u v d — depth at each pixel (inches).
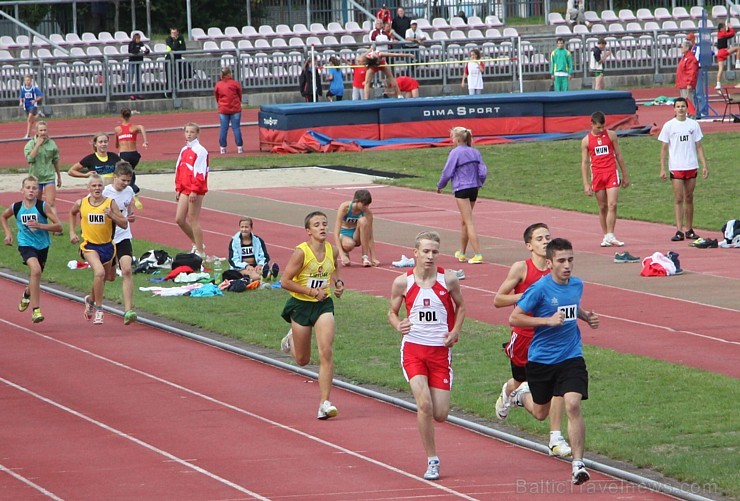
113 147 3528.5
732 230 1977.1
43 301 1636.3
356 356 1279.5
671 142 2015.3
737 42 5073.8
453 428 1029.8
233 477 886.4
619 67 4948.3
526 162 3075.8
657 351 1282.0
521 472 896.9
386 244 2046.0
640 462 899.4
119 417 1066.7
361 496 836.6
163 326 1450.5
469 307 1537.9
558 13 5546.3
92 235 1444.4
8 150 3508.9
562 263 867.4
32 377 1221.7
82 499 838.5
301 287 1048.2
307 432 1013.8
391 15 5393.7
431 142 3430.1
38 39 4881.9
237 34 5132.9
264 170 3041.3
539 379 885.2
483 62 4549.7
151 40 5157.5
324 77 4473.4
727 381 1133.7
